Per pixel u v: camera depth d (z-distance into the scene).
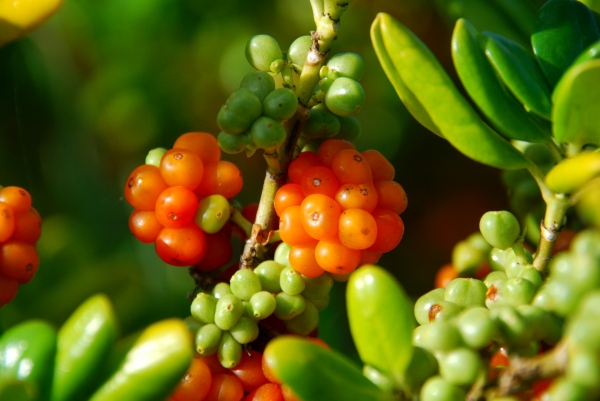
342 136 0.31
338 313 0.38
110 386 0.26
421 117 0.30
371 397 0.27
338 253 0.29
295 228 0.30
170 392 0.26
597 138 0.28
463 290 0.29
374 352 0.27
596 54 0.28
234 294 0.30
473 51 0.28
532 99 0.29
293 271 0.30
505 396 0.26
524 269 0.29
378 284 0.27
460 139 0.28
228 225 0.32
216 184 0.31
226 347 0.30
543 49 0.30
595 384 0.25
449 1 0.37
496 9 0.36
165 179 0.30
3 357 0.27
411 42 0.28
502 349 0.28
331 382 0.26
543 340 0.27
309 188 0.30
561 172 0.27
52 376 0.27
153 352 0.26
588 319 0.25
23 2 0.31
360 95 0.30
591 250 0.25
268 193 0.31
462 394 0.27
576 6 0.30
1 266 0.30
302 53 0.31
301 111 0.30
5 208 0.29
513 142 0.33
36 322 0.27
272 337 0.31
